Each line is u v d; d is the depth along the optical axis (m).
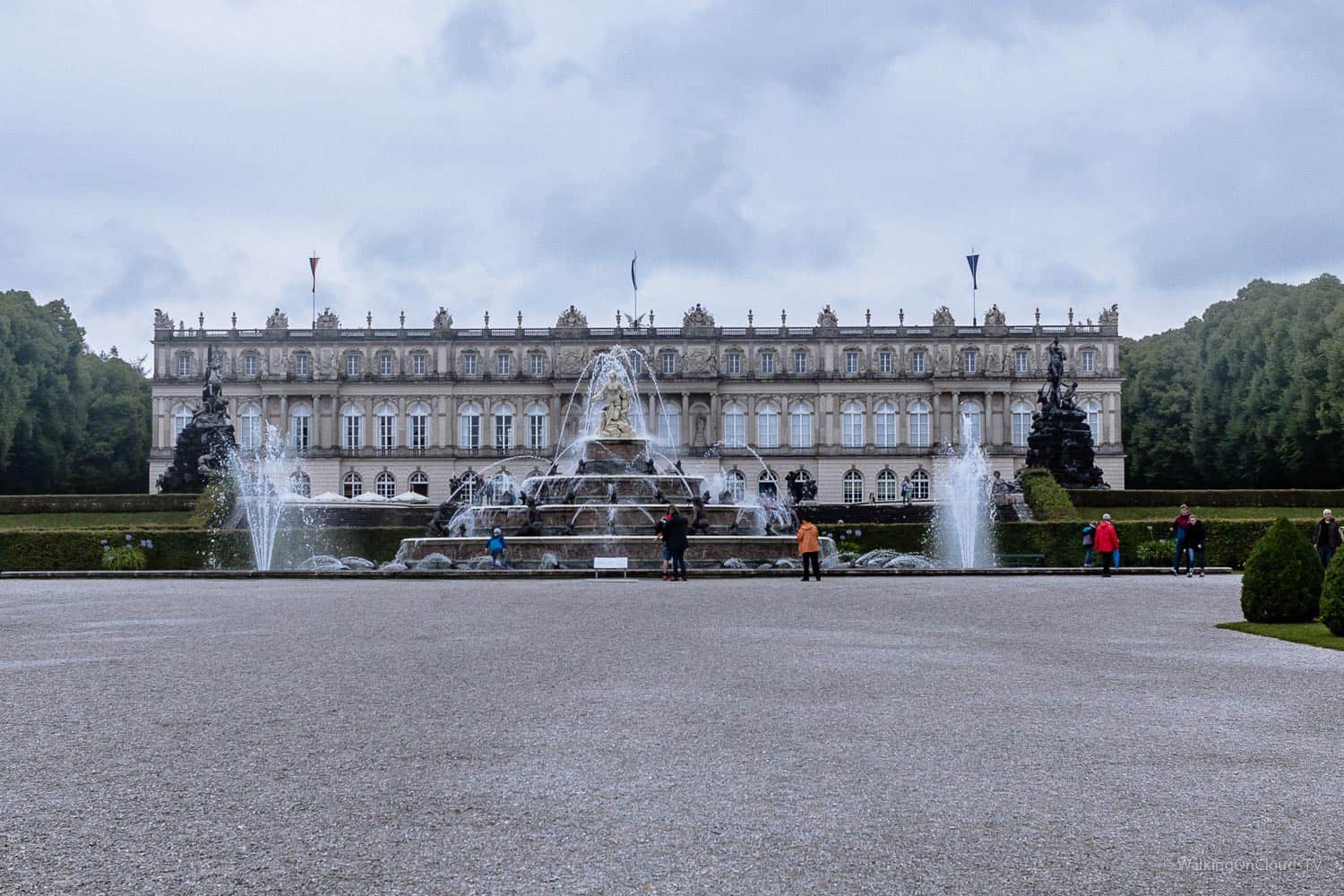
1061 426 83.31
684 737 15.75
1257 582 29.30
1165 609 32.94
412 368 145.88
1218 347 141.25
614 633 26.62
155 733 16.03
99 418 148.00
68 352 139.00
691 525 56.28
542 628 27.77
